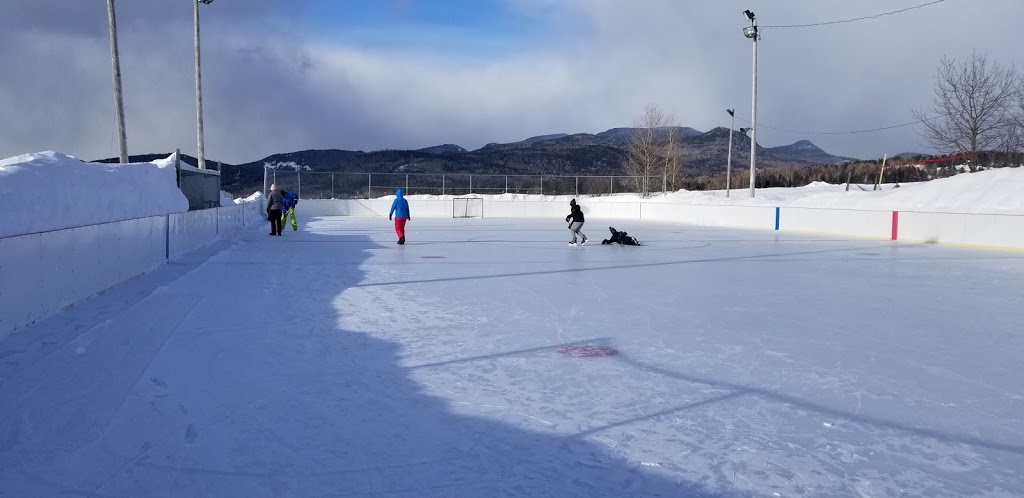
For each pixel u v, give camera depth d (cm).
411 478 372
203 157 3056
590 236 2506
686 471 386
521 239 2348
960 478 380
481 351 674
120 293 975
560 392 536
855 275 1327
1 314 667
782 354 670
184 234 1574
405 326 798
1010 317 882
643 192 4916
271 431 443
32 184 805
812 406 505
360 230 2844
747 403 512
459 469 385
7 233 709
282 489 358
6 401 485
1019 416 486
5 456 395
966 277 1305
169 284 1079
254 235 2470
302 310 898
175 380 555
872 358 657
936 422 472
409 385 552
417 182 4697
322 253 1753
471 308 927
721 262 1565
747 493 359
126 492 352
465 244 2103
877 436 445
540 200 4694
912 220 2206
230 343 695
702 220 3488
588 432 446
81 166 1015
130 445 415
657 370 606
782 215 2855
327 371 593
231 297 995
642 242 2188
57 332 702
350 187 4578
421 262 1541
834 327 809
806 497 355
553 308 931
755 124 3359
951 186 2608
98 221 1016
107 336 692
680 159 5878
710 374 594
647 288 1132
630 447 421
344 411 485
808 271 1391
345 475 376
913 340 739
